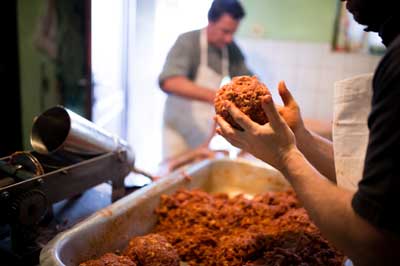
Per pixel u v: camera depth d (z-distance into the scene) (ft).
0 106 6.19
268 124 2.35
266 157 2.38
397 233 1.72
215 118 2.66
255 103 2.55
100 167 3.41
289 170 2.25
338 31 8.89
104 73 8.02
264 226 3.59
